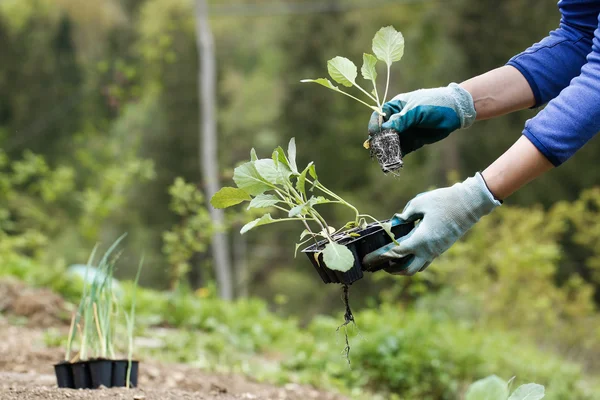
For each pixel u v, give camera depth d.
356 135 27.56
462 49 25.47
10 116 35.06
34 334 5.97
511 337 8.99
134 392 3.69
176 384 4.84
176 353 6.09
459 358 7.29
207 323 7.46
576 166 23.92
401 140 2.81
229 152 30.47
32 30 35.38
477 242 10.41
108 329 3.83
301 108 28.39
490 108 2.86
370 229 2.60
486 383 3.16
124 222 29.81
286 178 2.65
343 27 28.27
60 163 33.19
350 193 27.23
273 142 28.95
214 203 2.67
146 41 31.83
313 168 2.62
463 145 24.67
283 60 29.58
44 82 34.94
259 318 8.69
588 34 2.90
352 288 24.11
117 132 29.73
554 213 11.98
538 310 10.38
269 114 29.77
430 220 2.53
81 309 3.85
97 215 14.31
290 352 7.21
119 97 16.47
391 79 26.12
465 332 8.27
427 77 25.09
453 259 9.95
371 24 26.97
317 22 28.48
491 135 24.44
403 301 8.69
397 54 2.77
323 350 7.11
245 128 30.31
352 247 2.56
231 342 7.19
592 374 10.49
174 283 8.80
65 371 3.75
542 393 2.96
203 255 18.80
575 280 11.77
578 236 12.87
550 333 10.79
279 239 28.23
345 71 2.75
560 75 2.89
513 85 2.87
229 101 32.22
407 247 2.52
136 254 28.69
